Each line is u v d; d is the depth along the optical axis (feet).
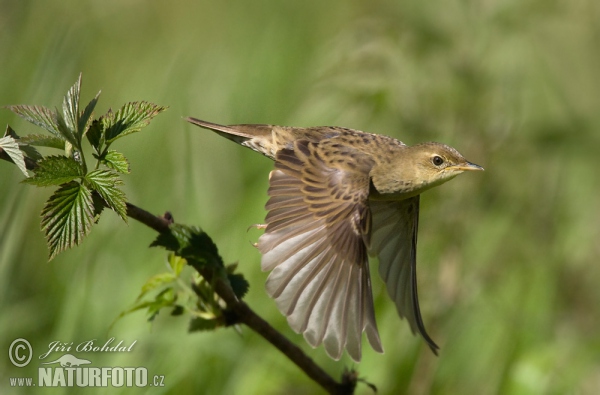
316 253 25.16
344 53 43.70
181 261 25.62
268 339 25.08
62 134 21.88
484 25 42.93
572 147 43.83
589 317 44.62
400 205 32.68
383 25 43.75
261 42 55.67
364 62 42.75
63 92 41.57
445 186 43.09
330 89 43.55
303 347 38.99
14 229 36.11
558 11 44.29
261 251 24.76
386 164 31.14
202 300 25.00
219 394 35.86
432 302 41.75
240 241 41.86
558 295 44.65
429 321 41.45
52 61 41.70
